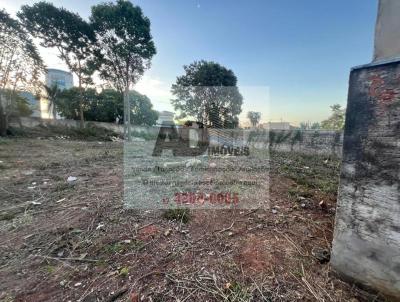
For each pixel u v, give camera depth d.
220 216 2.12
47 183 3.13
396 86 0.96
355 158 1.14
